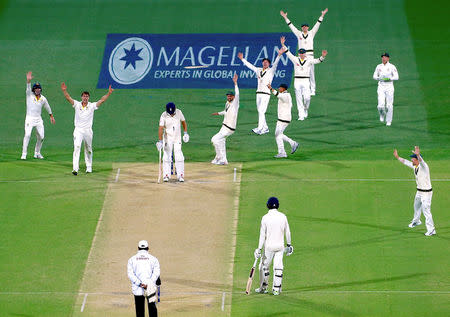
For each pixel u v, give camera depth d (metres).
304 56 110.38
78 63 126.75
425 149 102.50
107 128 110.50
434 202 88.69
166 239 82.94
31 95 100.25
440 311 70.50
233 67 124.56
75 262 79.31
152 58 127.06
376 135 106.81
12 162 101.00
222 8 139.12
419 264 77.50
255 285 75.75
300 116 111.81
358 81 121.19
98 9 140.25
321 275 76.50
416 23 135.12
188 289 75.00
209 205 89.06
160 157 94.00
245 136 107.69
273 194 91.12
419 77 121.62
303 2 140.50
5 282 76.12
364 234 82.88
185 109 115.12
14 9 141.38
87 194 91.94
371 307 71.38
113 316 71.31
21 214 87.81
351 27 134.12
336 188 92.19
